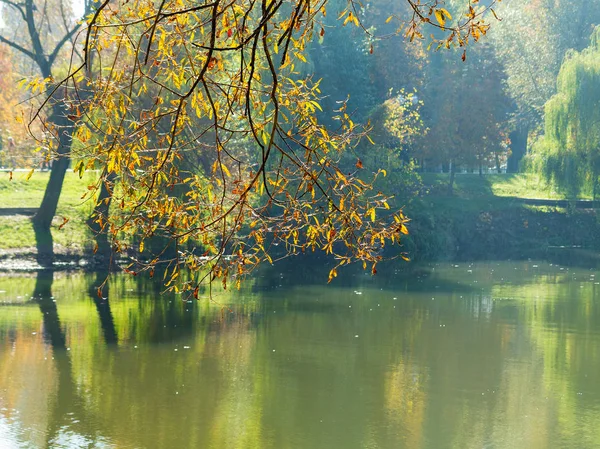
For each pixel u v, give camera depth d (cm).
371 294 2895
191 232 534
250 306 2572
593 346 2091
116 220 666
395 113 4478
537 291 3039
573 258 4247
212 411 1475
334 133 589
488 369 1847
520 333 2244
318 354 1936
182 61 561
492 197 5262
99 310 2395
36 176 4381
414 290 3022
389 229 546
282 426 1402
